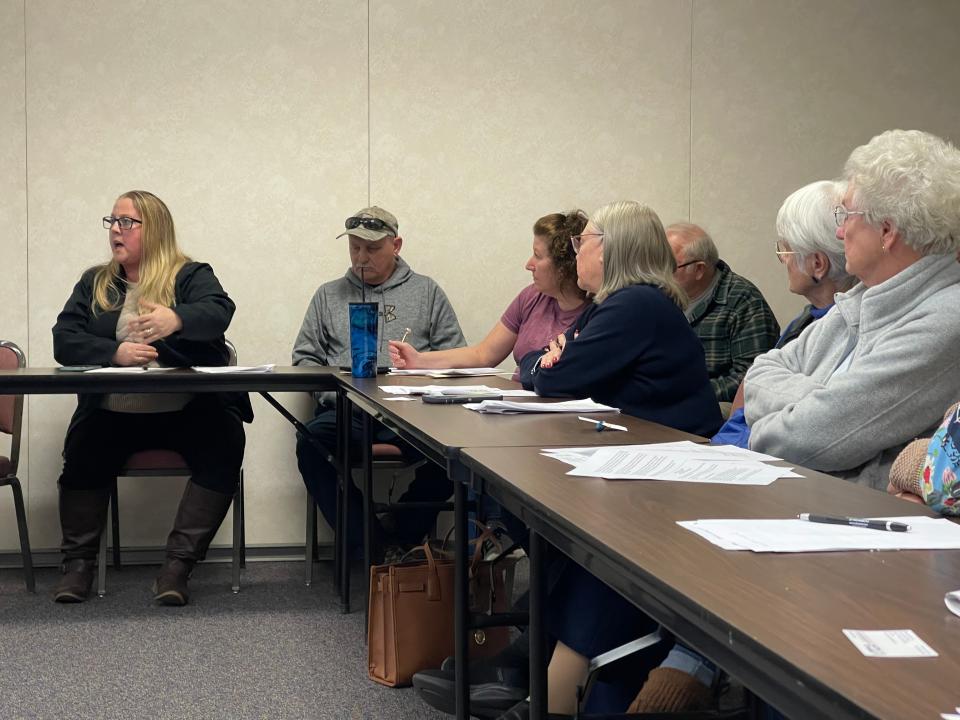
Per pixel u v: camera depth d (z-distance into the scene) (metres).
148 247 3.42
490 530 2.47
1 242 3.86
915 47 4.22
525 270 4.09
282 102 3.94
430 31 4.00
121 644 2.79
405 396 2.41
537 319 3.56
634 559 0.84
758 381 1.94
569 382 2.28
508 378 3.05
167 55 3.89
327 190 3.97
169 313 3.18
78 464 3.33
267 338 3.96
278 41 3.93
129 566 3.87
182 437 3.36
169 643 2.80
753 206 4.18
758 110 4.16
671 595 0.75
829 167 4.21
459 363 3.54
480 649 2.40
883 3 4.20
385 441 3.52
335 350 3.80
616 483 1.22
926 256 1.66
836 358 1.85
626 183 4.11
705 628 0.70
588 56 4.07
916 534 0.92
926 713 0.51
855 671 0.57
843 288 2.18
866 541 0.89
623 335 2.26
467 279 4.05
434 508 3.00
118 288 3.46
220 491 3.33
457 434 1.71
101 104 3.87
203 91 3.91
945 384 1.61
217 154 3.92
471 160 4.04
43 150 3.86
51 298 3.88
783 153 4.18
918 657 0.60
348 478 3.06
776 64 4.16
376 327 3.02
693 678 1.64
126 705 2.29
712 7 4.12
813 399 1.68
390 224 3.77
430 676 2.02
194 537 3.30
